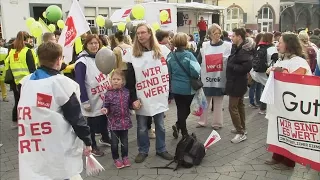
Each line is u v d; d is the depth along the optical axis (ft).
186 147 14.06
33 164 8.41
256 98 24.16
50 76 8.32
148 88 14.10
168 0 68.80
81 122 8.50
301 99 11.51
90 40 14.67
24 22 55.01
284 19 100.99
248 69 15.66
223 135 18.08
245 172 13.37
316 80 11.04
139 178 13.07
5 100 29.91
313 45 23.47
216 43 18.58
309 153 11.58
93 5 59.98
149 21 45.32
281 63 12.78
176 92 16.24
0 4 53.11
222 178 12.86
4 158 15.70
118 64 14.40
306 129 11.55
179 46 16.21
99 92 14.79
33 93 8.22
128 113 13.89
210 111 23.17
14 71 19.15
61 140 8.38
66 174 8.51
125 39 20.04
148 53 14.08
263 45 22.06
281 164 13.93
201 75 18.90
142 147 14.84
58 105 8.30
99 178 13.15
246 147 16.16
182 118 16.92
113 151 14.02
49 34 18.28
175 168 13.78
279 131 12.55
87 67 14.64
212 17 56.54
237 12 95.30
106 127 16.15
